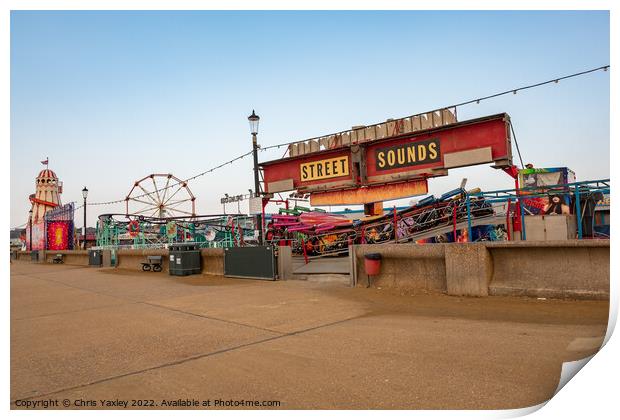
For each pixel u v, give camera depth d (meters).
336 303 10.06
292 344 6.48
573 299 8.62
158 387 4.82
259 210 17.17
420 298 10.12
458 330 6.85
